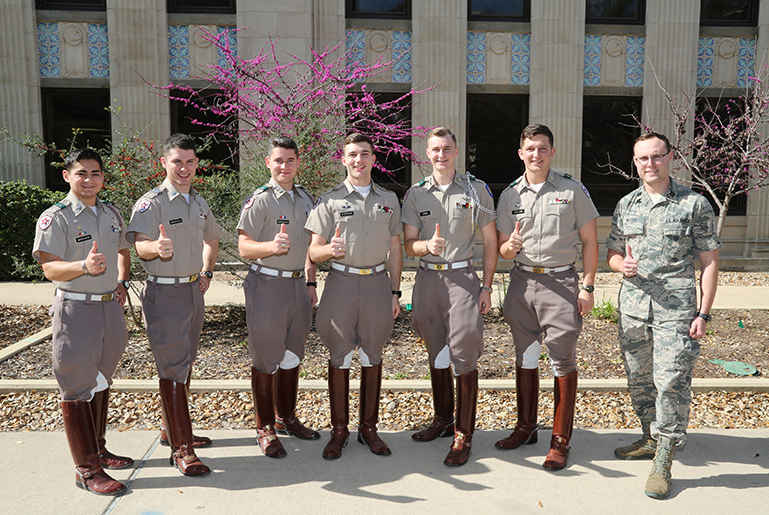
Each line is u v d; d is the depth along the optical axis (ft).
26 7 33.40
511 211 11.77
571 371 11.28
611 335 20.21
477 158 36.86
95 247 9.39
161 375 10.90
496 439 12.42
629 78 36.58
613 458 11.44
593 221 11.53
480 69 35.86
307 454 11.60
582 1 35.24
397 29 34.94
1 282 29.68
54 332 10.03
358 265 11.56
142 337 19.45
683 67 35.83
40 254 9.99
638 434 12.66
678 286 10.57
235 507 9.46
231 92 25.34
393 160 36.19
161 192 11.18
